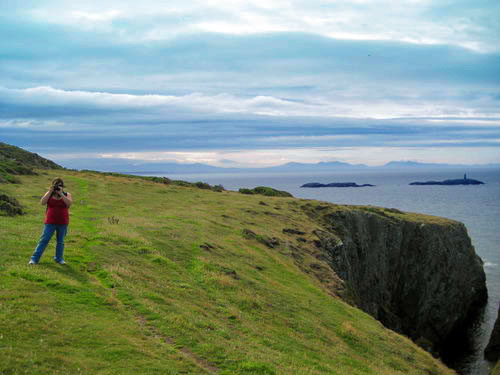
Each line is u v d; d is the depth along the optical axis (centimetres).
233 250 3203
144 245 2520
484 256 11219
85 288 1598
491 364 5291
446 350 6144
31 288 1447
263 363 1377
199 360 1312
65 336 1171
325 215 6144
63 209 1783
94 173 7506
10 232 2238
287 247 4050
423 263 7162
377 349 2375
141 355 1167
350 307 3011
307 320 2305
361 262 6081
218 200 5672
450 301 7294
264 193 8075
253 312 2125
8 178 4703
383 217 7050
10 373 913
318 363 1727
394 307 6788
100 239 2430
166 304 1719
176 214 4069
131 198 4859
